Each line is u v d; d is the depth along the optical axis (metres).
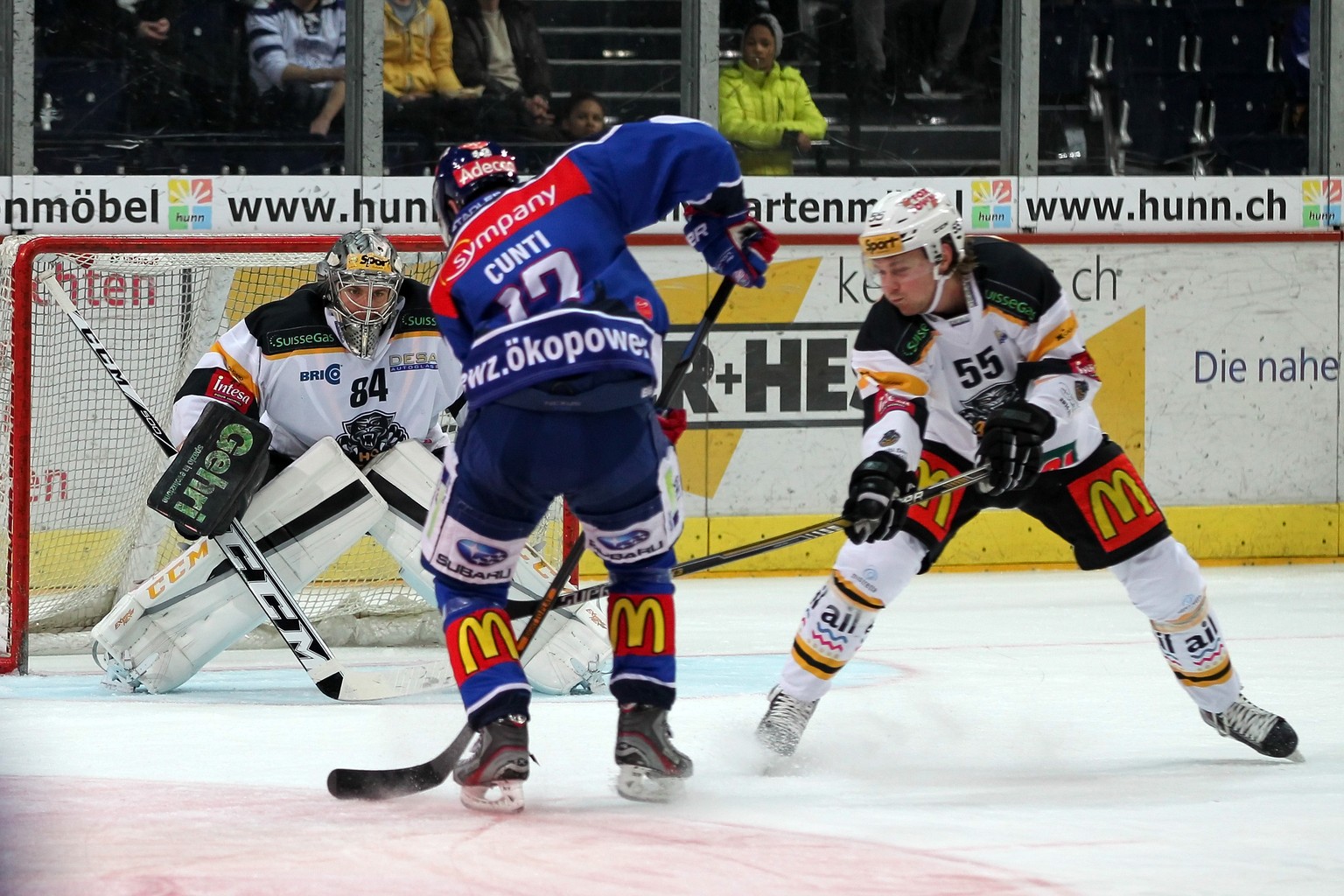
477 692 9.77
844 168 30.75
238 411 15.89
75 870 8.06
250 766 11.41
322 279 16.38
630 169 10.09
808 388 28.48
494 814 9.60
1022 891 7.68
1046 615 23.08
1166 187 30.44
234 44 28.39
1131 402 29.67
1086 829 9.22
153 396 22.97
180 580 15.77
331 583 20.39
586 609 15.96
